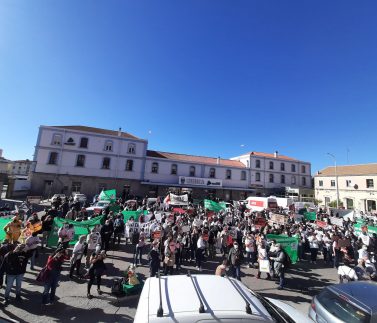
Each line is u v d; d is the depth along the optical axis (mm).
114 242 13375
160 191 38219
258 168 46375
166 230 12023
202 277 4371
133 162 37281
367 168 42750
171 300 3500
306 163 51750
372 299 5219
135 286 7809
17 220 9547
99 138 35812
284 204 29750
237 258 9539
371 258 11492
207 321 3123
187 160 41062
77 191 33812
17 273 6816
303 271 11758
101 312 6652
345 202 43188
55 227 11852
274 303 5180
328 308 5336
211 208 23406
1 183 29359
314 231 15055
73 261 8953
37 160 32312
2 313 6324
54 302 7070
